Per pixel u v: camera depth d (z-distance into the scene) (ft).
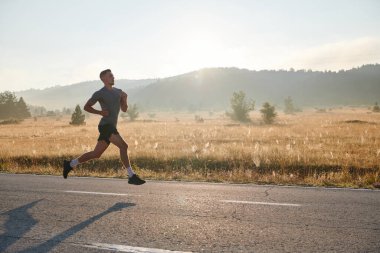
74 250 12.66
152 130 123.54
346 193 21.88
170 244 13.09
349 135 87.35
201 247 12.76
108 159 42.19
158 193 21.97
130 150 49.37
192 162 40.42
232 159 39.99
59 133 120.37
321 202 19.29
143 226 15.19
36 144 73.67
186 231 14.48
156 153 44.93
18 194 21.95
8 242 13.48
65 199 20.36
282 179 28.27
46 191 22.82
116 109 21.01
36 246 13.06
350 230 14.46
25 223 15.79
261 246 12.78
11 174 31.83
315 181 27.43
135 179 21.06
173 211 17.51
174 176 30.78
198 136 90.89
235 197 20.67
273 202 19.31
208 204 18.90
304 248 12.56
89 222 15.81
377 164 36.35
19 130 153.38
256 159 35.29
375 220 15.80
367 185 25.46
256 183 27.02
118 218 16.37
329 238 13.53
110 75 20.75
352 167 35.40
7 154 49.80
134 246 12.95
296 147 56.13
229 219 16.10
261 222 15.60
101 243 13.28
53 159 45.75
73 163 21.27
